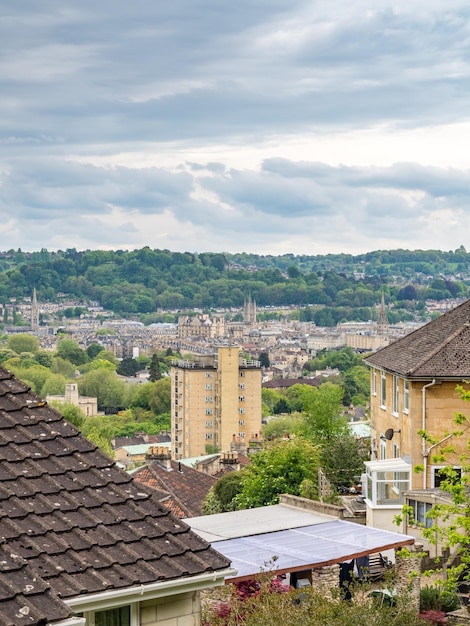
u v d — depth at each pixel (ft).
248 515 118.93
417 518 135.23
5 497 47.73
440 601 104.17
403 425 155.02
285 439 194.29
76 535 47.47
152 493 52.80
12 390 56.08
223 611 76.64
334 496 161.07
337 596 82.79
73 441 53.78
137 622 48.44
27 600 41.24
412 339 170.30
